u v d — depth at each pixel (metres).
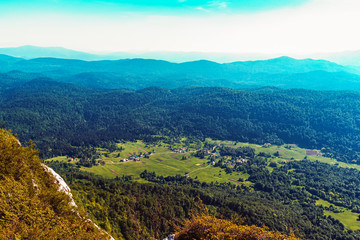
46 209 15.82
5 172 17.53
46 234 13.61
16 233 12.59
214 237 15.99
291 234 16.97
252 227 16.89
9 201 14.52
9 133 21.45
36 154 22.12
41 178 20.83
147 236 69.31
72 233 15.49
